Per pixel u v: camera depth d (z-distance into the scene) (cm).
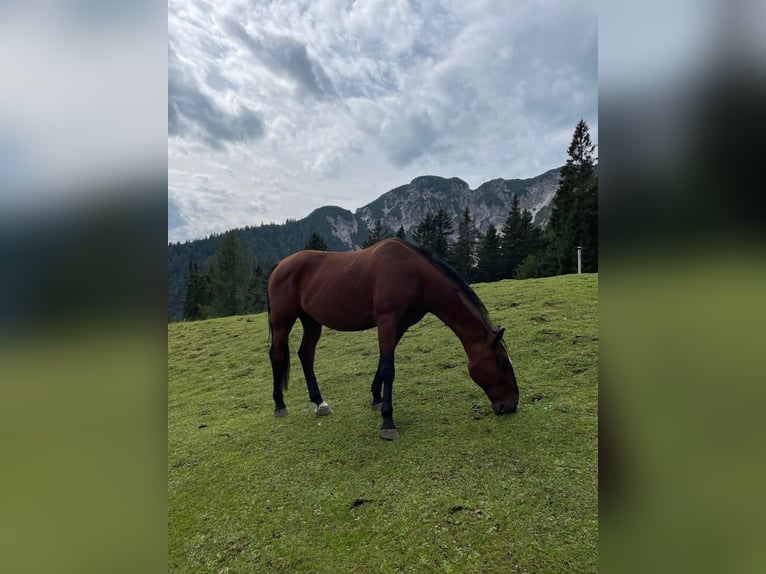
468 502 200
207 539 202
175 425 386
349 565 173
